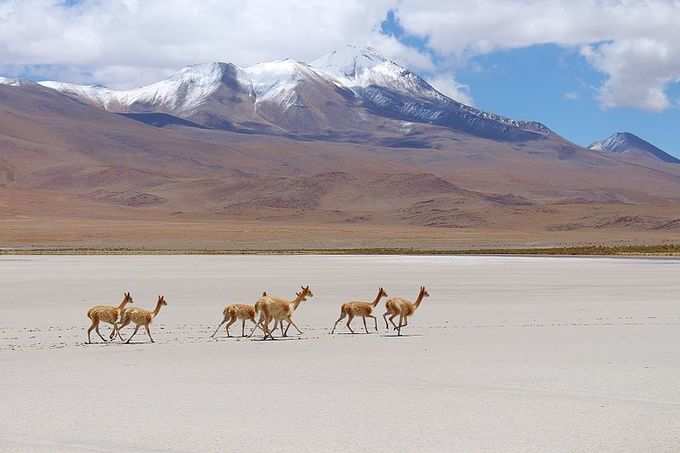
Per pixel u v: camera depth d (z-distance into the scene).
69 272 68.69
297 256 104.75
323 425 16.06
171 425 16.05
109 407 17.52
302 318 36.00
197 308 39.59
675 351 24.88
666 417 16.62
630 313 37.03
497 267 78.94
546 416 16.73
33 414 16.89
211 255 107.62
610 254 114.69
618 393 18.81
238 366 22.64
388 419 16.52
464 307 40.06
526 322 33.44
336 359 23.78
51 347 26.69
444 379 20.52
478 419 16.52
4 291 49.28
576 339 27.78
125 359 23.97
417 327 32.03
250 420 16.44
